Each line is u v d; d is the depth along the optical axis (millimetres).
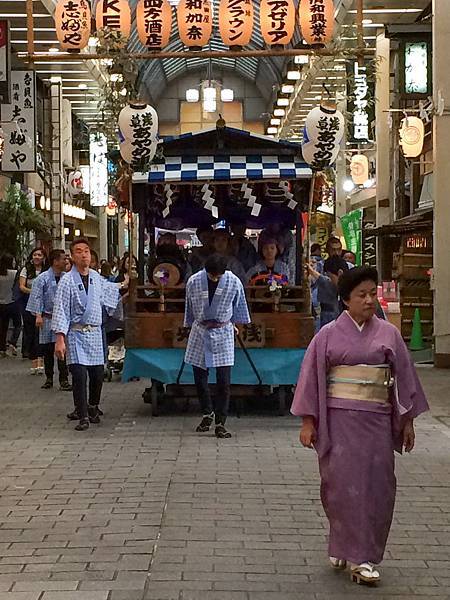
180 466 6707
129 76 10039
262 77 36656
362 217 23250
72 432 8094
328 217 25531
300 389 4281
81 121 27750
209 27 10781
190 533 5027
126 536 4965
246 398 9641
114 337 11859
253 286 8852
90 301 8227
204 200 9695
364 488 4176
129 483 6184
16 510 5512
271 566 4480
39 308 10695
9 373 12492
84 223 31906
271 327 8758
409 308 16656
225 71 40281
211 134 8859
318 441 4258
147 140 8562
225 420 8078
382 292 16844
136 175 8805
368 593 4109
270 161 8898
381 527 4234
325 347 4266
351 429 4207
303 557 4629
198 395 8242
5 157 17938
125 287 9797
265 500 5746
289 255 9570
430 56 16812
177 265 9031
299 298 8891
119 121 8609
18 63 20609
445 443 7648
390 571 4434
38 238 18766
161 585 4191
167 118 41188
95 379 8523
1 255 15305
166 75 39000
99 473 6484
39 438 7832
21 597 4023
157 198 9906
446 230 13227
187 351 8039
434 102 13289
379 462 4203
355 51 10727
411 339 16359
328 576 4340
